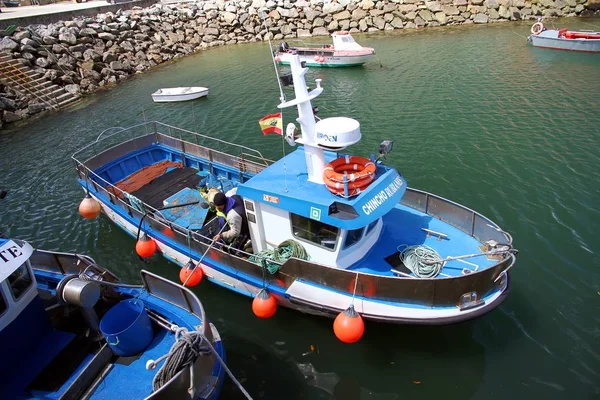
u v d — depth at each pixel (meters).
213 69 30.50
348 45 30.06
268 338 8.79
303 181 8.31
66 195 15.08
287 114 21.03
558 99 19.91
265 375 8.02
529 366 7.84
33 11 38.34
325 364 8.18
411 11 37.97
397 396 7.53
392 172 8.10
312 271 7.89
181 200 11.76
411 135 17.45
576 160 14.46
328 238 7.86
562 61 25.67
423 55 29.52
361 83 24.84
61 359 7.31
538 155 15.00
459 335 8.45
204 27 38.56
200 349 6.23
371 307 7.64
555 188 12.99
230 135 19.09
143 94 25.94
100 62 29.92
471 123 18.08
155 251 11.11
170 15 38.28
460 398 7.42
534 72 24.02
